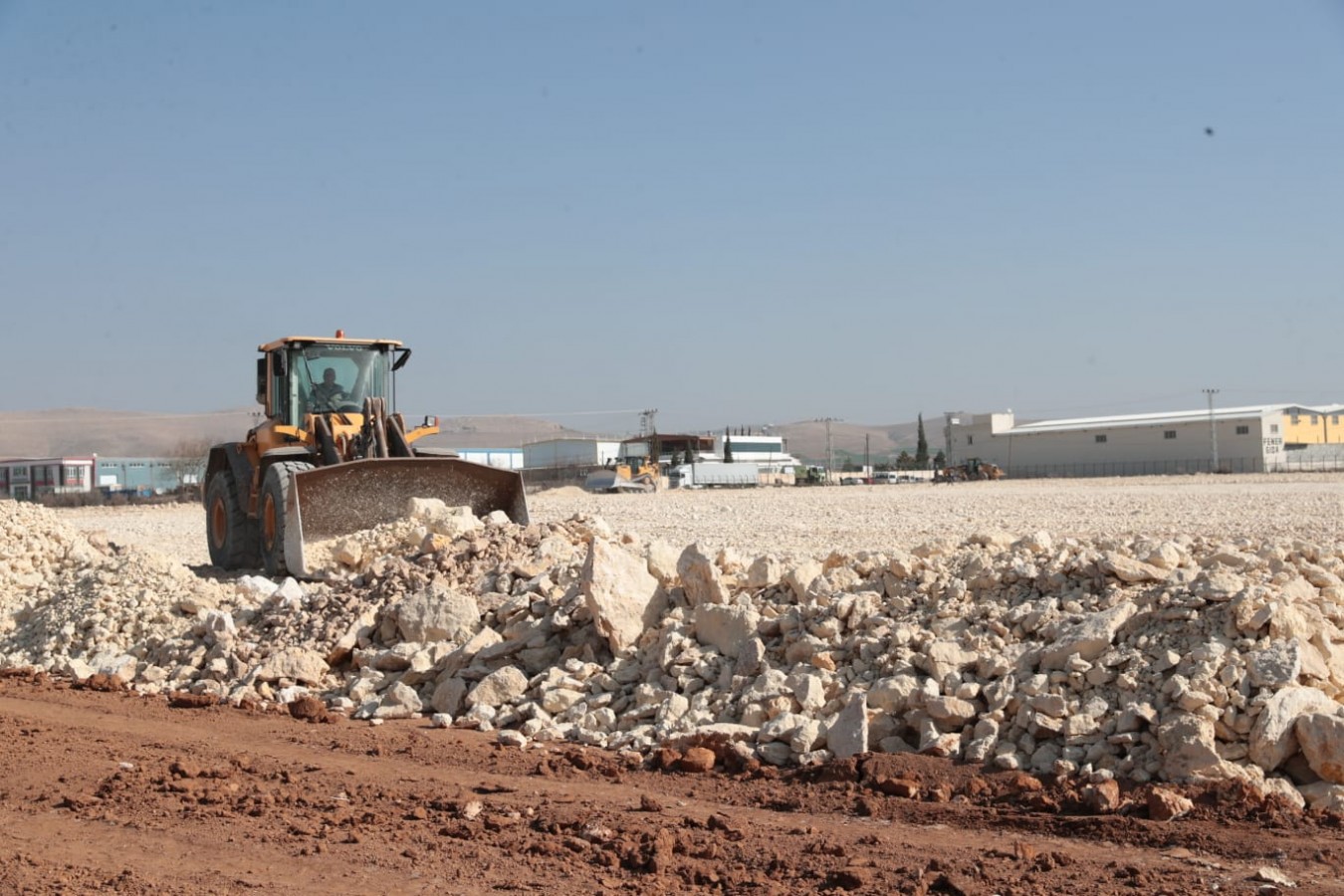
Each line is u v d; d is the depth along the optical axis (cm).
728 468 8400
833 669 866
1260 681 716
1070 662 777
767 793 736
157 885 569
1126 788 695
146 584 1323
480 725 929
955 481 8556
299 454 1748
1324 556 977
